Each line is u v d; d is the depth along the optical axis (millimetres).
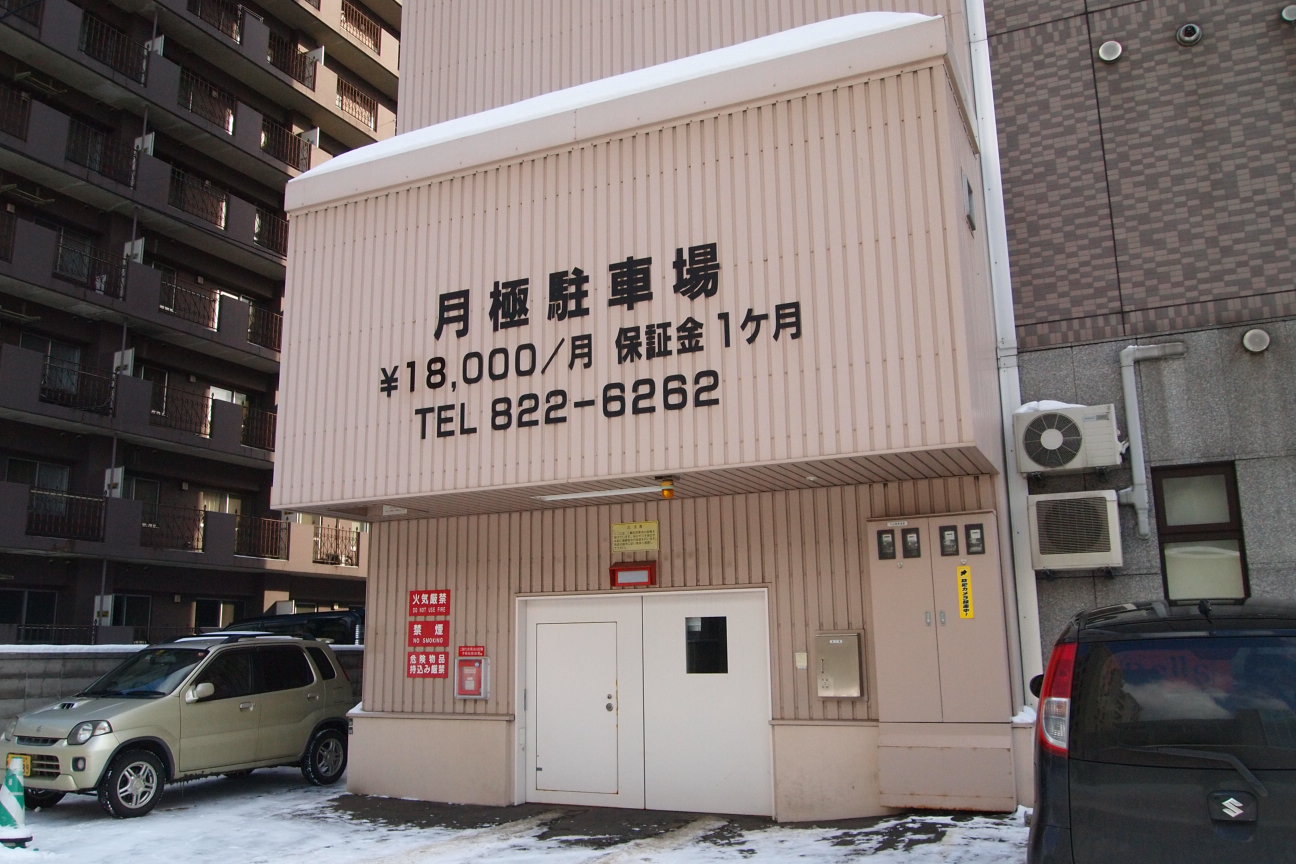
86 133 23891
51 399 22266
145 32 25781
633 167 9031
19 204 22969
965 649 8453
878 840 7715
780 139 8445
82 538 22297
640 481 8820
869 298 7887
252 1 29172
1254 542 8523
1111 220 9383
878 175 8031
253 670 11781
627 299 8797
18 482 22062
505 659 10680
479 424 9297
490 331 9430
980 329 8539
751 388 8180
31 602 22281
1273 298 8773
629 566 10141
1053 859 4250
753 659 9680
